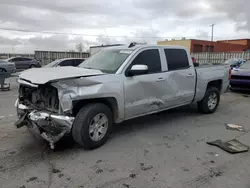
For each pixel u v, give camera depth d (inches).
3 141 161.9
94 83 143.9
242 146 159.0
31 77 142.7
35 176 118.3
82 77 140.3
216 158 140.7
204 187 110.5
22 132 179.0
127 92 162.2
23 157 138.9
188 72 208.8
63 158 138.5
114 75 156.2
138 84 168.7
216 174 122.3
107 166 129.5
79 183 112.7
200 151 150.6
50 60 1223.5
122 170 125.4
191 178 118.1
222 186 111.4
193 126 202.4
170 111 252.7
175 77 196.9
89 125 145.5
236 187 110.7
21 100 167.6
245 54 932.0
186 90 209.9
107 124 157.2
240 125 207.2
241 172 124.6
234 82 377.1
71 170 124.7
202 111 241.1
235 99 331.6
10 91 404.5
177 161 136.3
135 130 189.8
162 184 112.5
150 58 181.6
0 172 121.4
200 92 225.5
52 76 136.5
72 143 160.4
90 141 147.2
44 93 147.4
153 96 181.3
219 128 197.8
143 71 159.5
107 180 115.6
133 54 171.3
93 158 138.9
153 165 131.1
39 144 157.6
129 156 142.0
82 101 148.1
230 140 170.2
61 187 109.3
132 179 116.6
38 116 139.4
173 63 199.0
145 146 157.5
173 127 198.7
